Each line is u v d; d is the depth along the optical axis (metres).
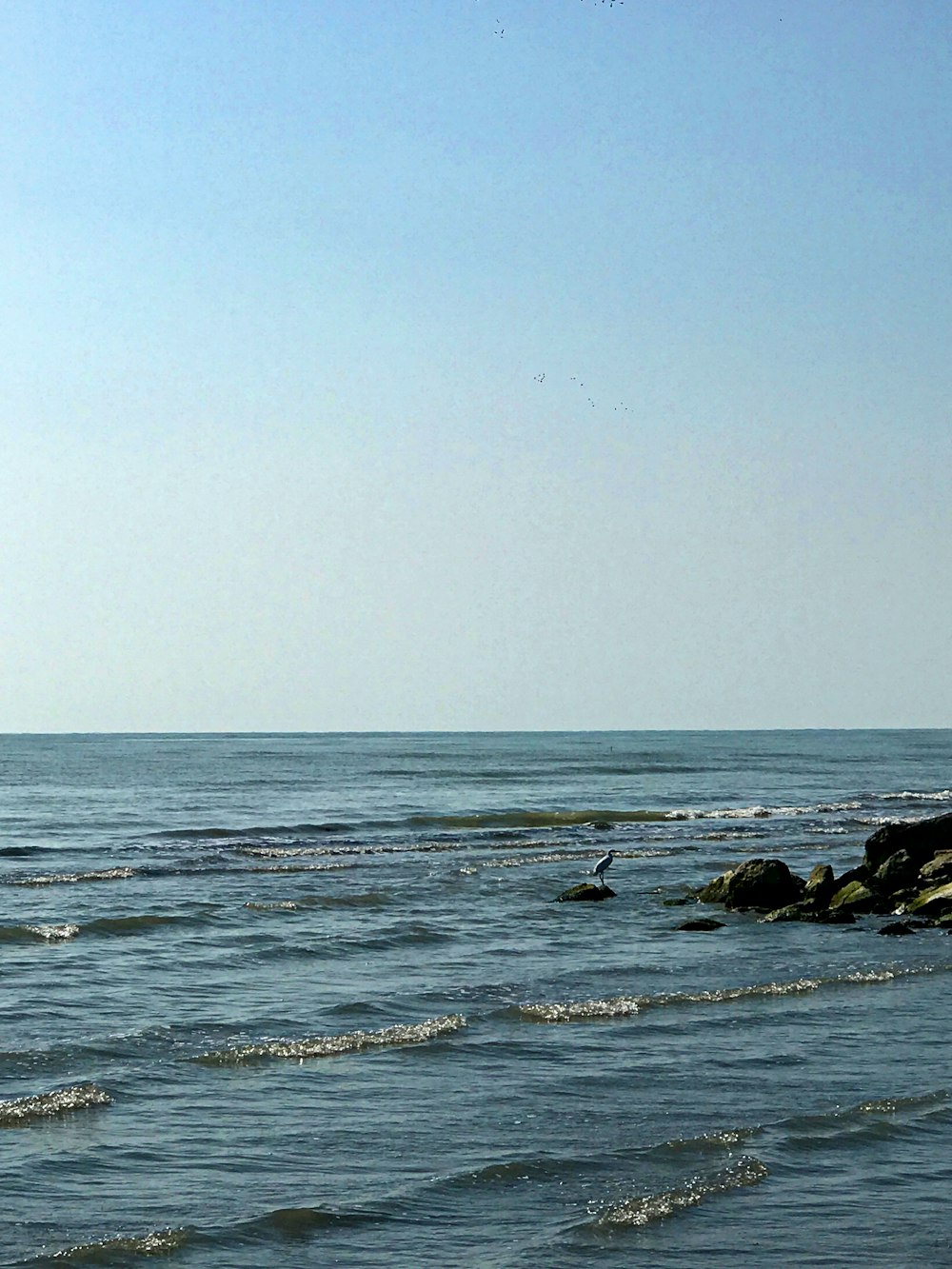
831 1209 13.55
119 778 115.12
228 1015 21.73
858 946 29.98
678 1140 15.46
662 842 55.41
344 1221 13.12
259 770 133.50
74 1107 16.36
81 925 30.83
